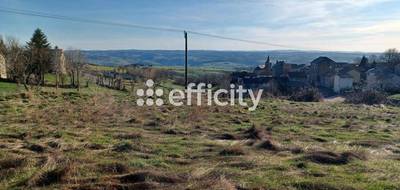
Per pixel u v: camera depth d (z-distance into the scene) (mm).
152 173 7738
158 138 13398
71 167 7820
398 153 12031
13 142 11648
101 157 9758
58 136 12828
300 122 20203
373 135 15977
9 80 49625
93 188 6988
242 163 9148
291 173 8445
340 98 57406
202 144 12172
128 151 10648
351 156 10172
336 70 79750
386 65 85125
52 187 7141
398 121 22578
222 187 7047
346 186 7438
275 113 25172
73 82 53875
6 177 7785
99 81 58438
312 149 11352
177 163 9484
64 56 63250
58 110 20766
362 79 81562
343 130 17516
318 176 8320
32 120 16797
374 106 36500
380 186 7551
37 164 8555
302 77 84125
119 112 20938
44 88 44750
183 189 6996
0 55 52906
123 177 7625
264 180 7801
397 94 58000
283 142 13234
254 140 12727
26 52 51500
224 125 17812
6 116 18031
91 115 18875
